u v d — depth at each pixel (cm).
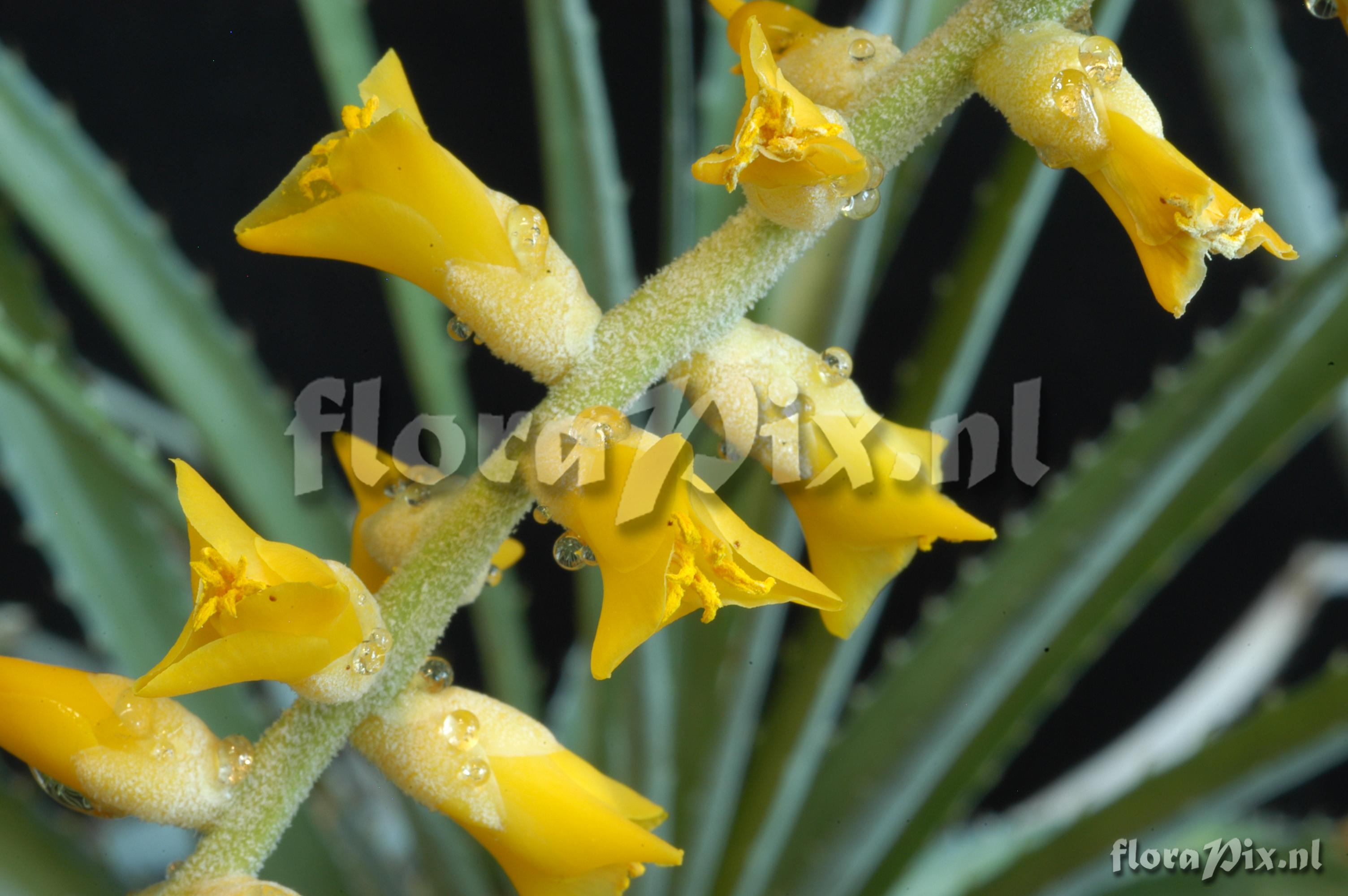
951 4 21
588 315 16
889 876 24
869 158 16
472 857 25
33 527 21
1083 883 21
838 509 16
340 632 15
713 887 24
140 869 26
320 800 24
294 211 16
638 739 22
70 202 22
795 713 23
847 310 21
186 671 15
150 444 21
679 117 22
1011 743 23
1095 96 15
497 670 24
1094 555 21
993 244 21
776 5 17
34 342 21
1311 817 22
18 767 27
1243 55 24
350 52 21
